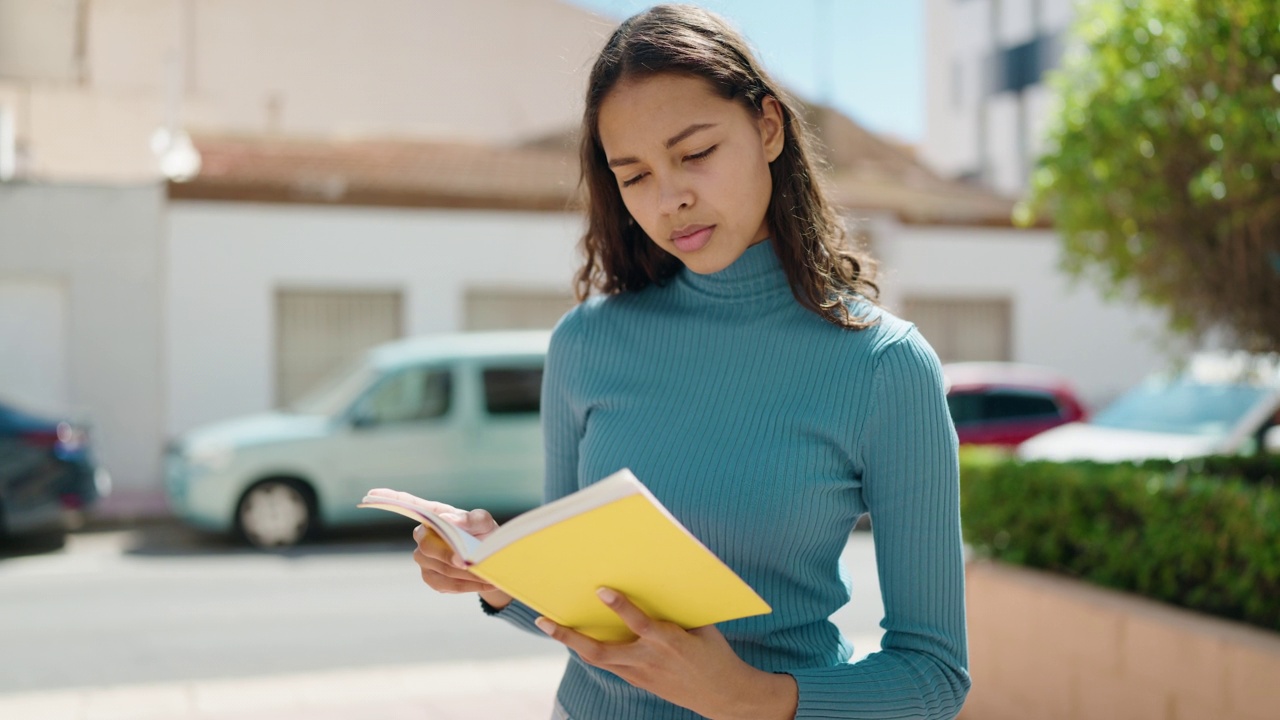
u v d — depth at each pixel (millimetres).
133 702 4750
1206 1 4539
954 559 1555
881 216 15234
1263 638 3217
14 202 12531
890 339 1579
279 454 9617
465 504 9844
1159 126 4777
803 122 1718
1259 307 4883
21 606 7383
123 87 12352
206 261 13070
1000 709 4137
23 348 12602
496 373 10008
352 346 13680
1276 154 4336
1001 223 15562
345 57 12805
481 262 13914
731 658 1345
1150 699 3482
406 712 4539
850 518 1619
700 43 1562
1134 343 15859
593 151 1849
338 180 13930
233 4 12422
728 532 1571
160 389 12875
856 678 1442
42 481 9375
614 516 1170
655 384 1723
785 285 1687
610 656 1312
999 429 11000
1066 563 4207
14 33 11781
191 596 7680
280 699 4766
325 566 8781
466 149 16812
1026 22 27578
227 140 15773
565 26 13242
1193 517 3666
